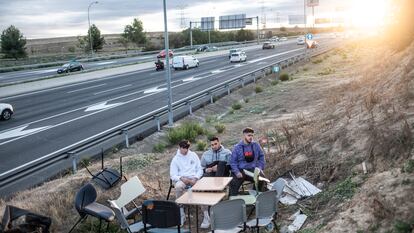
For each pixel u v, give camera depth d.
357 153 8.98
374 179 7.34
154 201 6.77
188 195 7.70
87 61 64.25
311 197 8.51
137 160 13.27
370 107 10.54
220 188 7.91
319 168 9.41
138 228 7.54
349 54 50.38
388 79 13.22
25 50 73.38
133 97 28.70
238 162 9.23
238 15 87.00
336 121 11.77
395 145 7.91
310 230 7.14
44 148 16.34
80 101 28.20
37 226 7.11
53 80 37.62
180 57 48.88
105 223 8.15
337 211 7.35
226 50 80.62
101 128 19.39
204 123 20.66
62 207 8.62
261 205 6.97
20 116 23.92
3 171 13.63
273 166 10.54
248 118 20.42
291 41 121.50
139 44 98.50
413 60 11.77
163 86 33.84
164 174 11.79
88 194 7.82
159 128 18.50
